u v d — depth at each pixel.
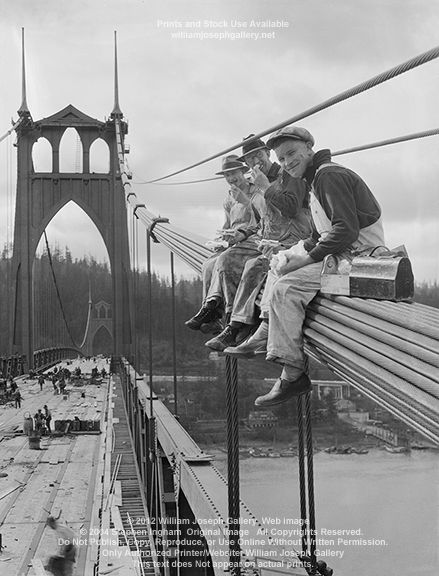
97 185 55.34
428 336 3.80
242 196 6.89
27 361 54.00
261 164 6.44
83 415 32.97
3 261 55.38
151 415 18.56
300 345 4.88
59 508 16.86
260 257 6.05
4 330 55.09
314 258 4.79
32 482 19.80
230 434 7.30
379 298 4.36
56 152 55.00
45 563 13.00
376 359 3.96
